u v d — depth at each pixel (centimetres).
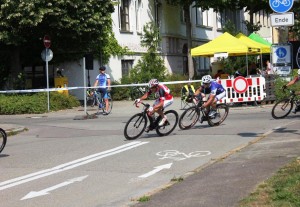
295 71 2044
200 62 4091
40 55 2694
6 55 2659
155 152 1037
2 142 1105
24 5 2128
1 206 673
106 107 1966
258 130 1268
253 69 2778
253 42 2494
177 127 1418
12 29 2241
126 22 3038
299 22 3503
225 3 3238
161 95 1238
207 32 4253
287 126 1281
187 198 624
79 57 2697
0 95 2323
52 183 805
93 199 693
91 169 901
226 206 563
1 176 876
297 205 528
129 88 2775
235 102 1986
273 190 601
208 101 1372
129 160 967
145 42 3052
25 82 2639
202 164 891
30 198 713
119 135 1317
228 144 1084
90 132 1424
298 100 1500
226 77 2548
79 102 2466
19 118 1981
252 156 878
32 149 1166
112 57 2856
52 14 2180
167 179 794
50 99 2253
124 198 689
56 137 1362
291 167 723
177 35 3616
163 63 3034
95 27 2397
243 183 670
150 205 609
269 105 1986
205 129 1345
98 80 1977
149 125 1245
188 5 3334
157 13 3409
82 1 2275
